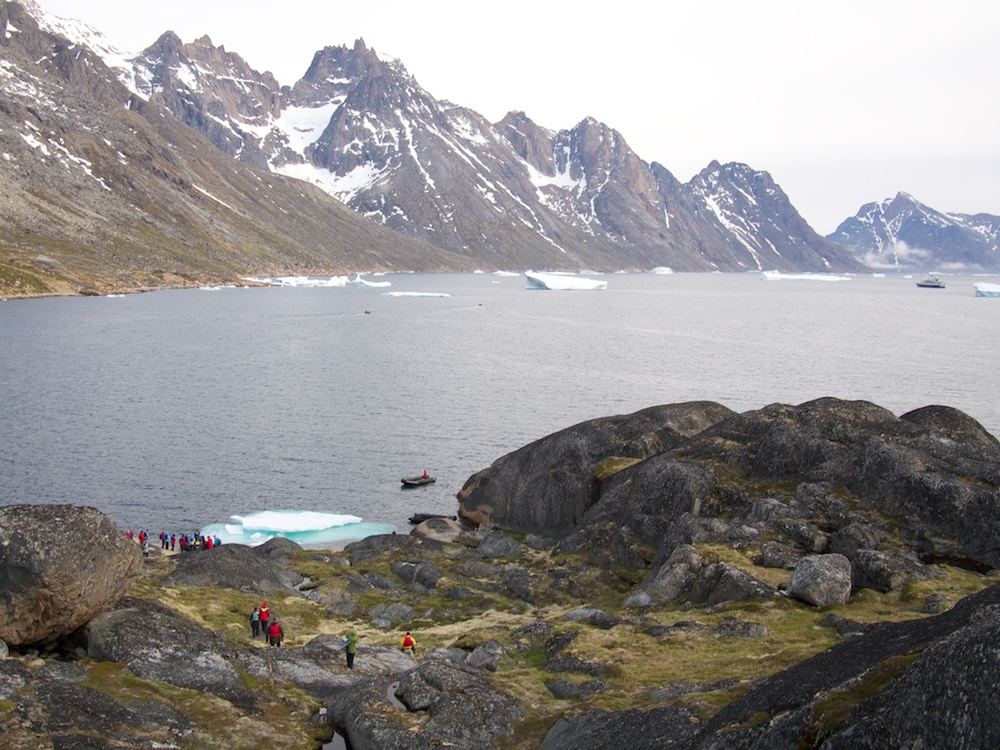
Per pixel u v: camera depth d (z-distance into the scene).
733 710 24.56
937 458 52.25
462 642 40.69
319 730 31.56
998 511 45.28
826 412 59.44
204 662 34.56
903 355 180.12
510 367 162.75
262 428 107.75
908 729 18.02
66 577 32.47
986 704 16.58
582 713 28.30
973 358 174.12
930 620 25.23
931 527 47.25
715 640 35.47
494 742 28.64
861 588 41.59
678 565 45.81
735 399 127.88
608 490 64.69
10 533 32.44
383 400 127.88
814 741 20.06
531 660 36.94
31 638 32.69
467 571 57.78
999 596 24.12
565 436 72.88
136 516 74.38
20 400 118.56
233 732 29.94
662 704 27.27
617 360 173.50
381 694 32.44
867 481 52.03
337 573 57.12
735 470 58.66
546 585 52.53
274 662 37.03
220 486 83.62
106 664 32.72
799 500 52.19
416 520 75.69
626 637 37.41
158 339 193.00
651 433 71.31
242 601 48.19
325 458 94.75
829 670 24.38
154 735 28.34
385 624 47.25
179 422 109.50
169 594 47.34
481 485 76.06
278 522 73.75
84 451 93.50
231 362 162.62
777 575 43.31
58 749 25.56
